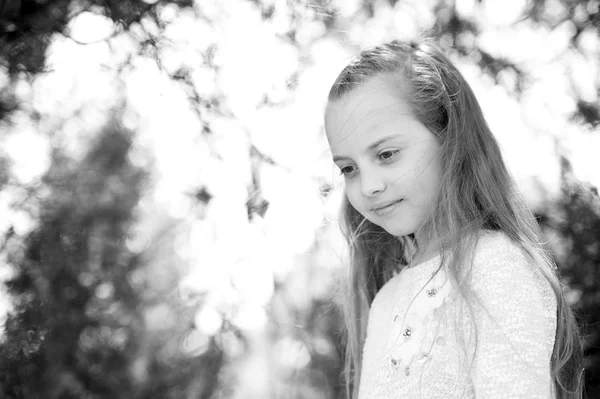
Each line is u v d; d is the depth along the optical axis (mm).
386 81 1483
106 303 2979
